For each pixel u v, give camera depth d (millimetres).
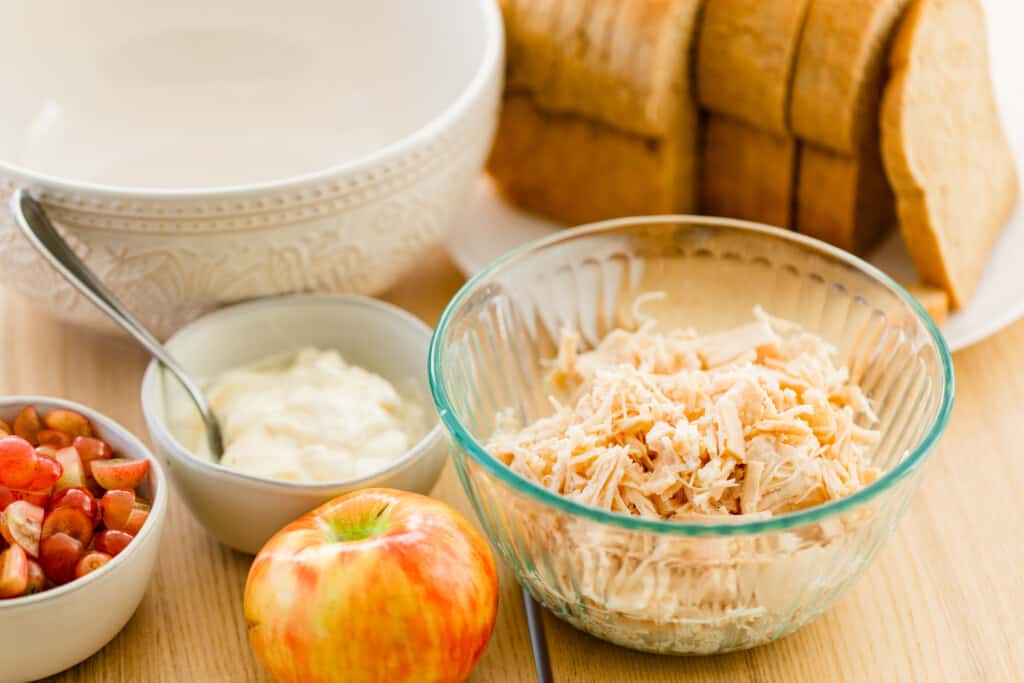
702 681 767
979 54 929
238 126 986
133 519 769
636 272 873
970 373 895
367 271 884
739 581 733
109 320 871
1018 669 770
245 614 750
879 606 793
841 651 776
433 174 866
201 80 989
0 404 795
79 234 836
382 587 728
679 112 932
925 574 806
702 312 876
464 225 979
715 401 790
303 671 736
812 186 931
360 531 757
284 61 992
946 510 832
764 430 770
